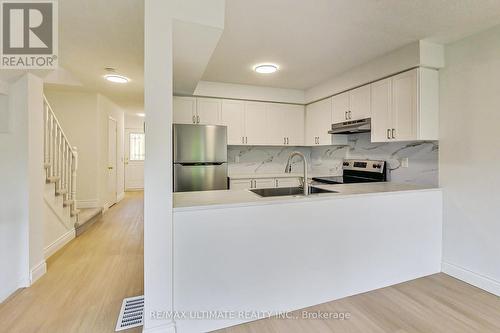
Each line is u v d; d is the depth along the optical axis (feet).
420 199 8.14
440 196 8.48
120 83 12.83
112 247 10.90
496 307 6.59
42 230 8.37
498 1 5.95
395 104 9.05
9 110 7.51
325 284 6.87
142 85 13.21
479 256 7.57
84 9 6.24
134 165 28.73
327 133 12.83
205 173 11.98
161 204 5.21
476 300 6.92
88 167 15.88
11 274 7.41
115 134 20.31
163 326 5.27
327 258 6.87
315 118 13.78
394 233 7.73
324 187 8.61
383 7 6.22
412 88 8.44
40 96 8.24
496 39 7.13
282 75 11.60
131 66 10.20
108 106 17.84
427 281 7.96
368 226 7.36
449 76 8.27
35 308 6.55
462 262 8.02
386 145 10.96
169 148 5.21
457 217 8.14
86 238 12.06
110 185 19.16
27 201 7.64
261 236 6.18
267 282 6.27
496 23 6.99
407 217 7.93
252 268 6.12
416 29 7.33
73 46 8.36
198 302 5.67
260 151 15.26
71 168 12.24
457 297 7.07
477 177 7.61
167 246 5.28
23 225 7.60
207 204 5.79
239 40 8.03
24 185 7.62
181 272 5.51
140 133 28.86
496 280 7.18
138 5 6.09
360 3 6.05
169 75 5.14
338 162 13.98
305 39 7.98
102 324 5.92
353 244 7.17
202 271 5.68
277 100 13.79
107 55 9.10
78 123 15.55
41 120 8.31
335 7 6.21
